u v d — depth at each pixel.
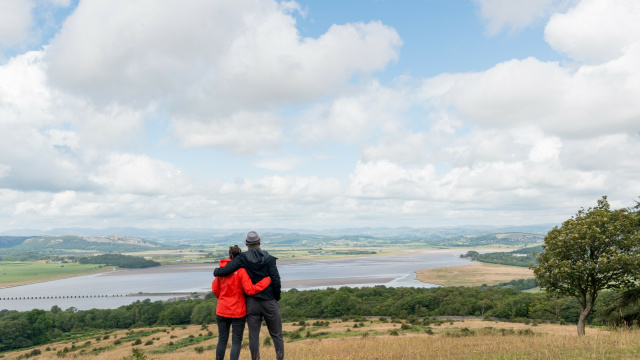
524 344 15.02
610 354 11.27
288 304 134.25
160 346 76.69
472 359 12.24
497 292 123.38
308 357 14.45
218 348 8.38
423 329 68.81
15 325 112.50
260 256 8.38
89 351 82.50
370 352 15.25
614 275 25.31
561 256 27.44
